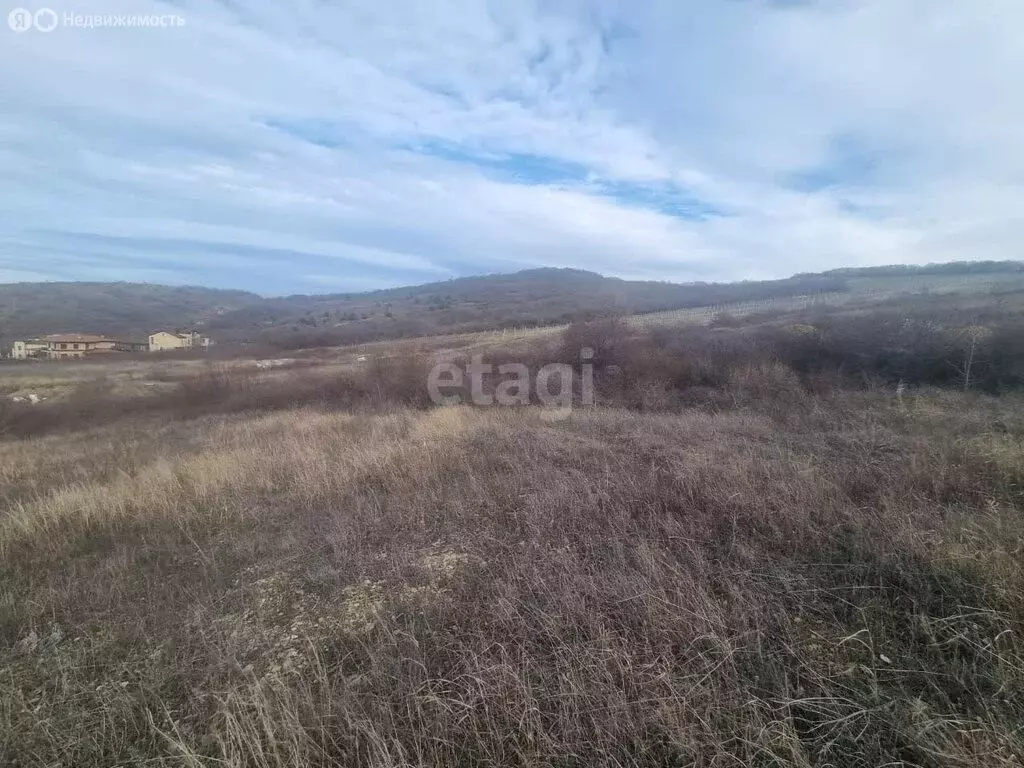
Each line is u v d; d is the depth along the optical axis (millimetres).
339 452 7133
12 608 3510
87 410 16297
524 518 4297
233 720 2076
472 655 2459
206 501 5656
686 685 2180
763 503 3941
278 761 1947
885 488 4148
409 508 4867
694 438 6723
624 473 5094
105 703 2494
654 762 1899
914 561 2967
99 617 3350
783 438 6414
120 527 5082
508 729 2084
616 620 2691
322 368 19125
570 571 3168
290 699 2314
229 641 2908
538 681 2316
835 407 9195
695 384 13070
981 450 5074
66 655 2939
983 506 3703
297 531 4578
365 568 3678
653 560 3143
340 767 1974
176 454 8414
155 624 3191
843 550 3279
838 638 2465
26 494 6691
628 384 13352
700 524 3781
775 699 2064
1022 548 2924
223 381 17953
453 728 2084
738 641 2447
